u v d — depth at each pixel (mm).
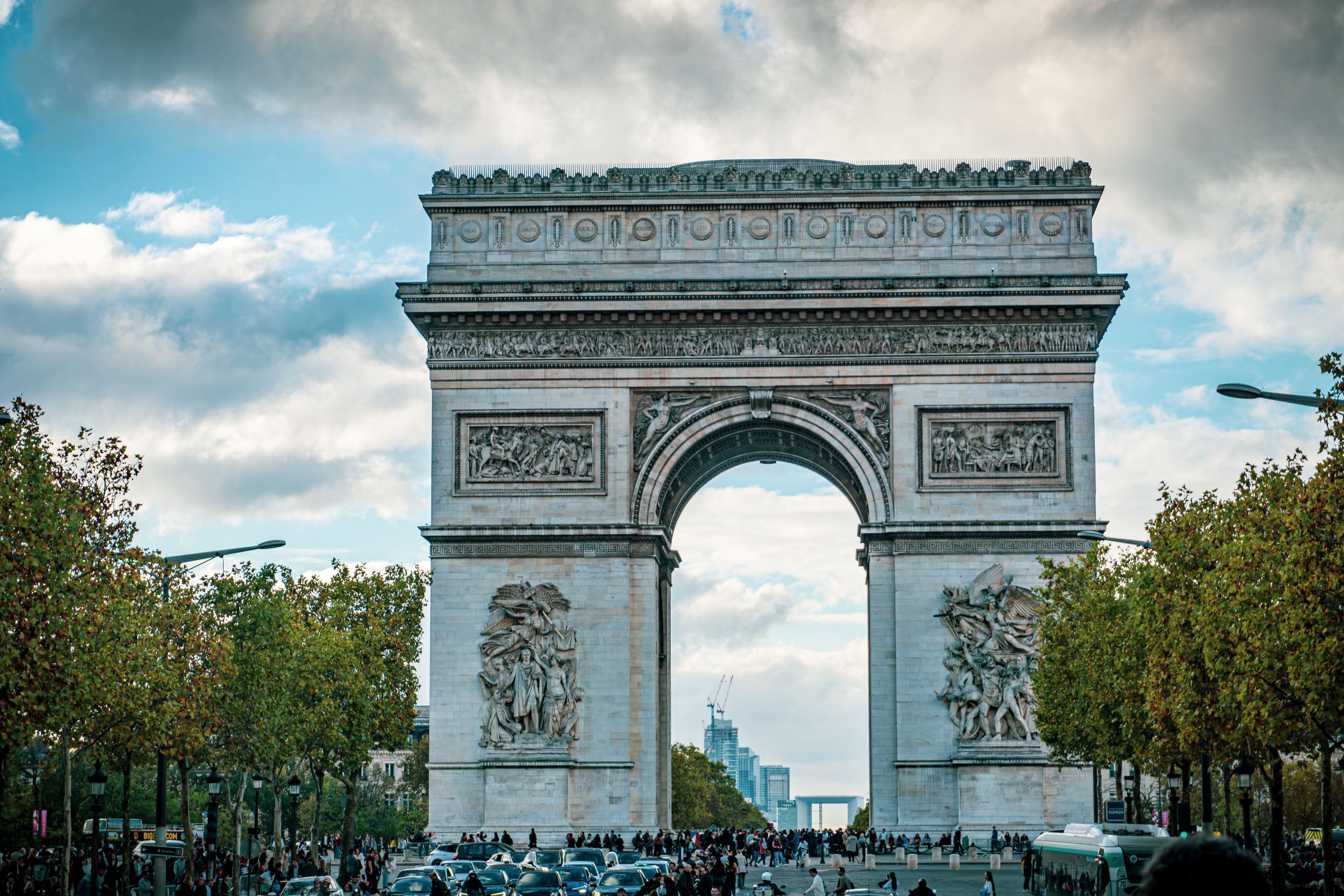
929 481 148250
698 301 149875
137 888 121688
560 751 146000
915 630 146375
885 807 146750
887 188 151250
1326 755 77438
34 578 78625
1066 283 147625
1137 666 113938
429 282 151750
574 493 149750
